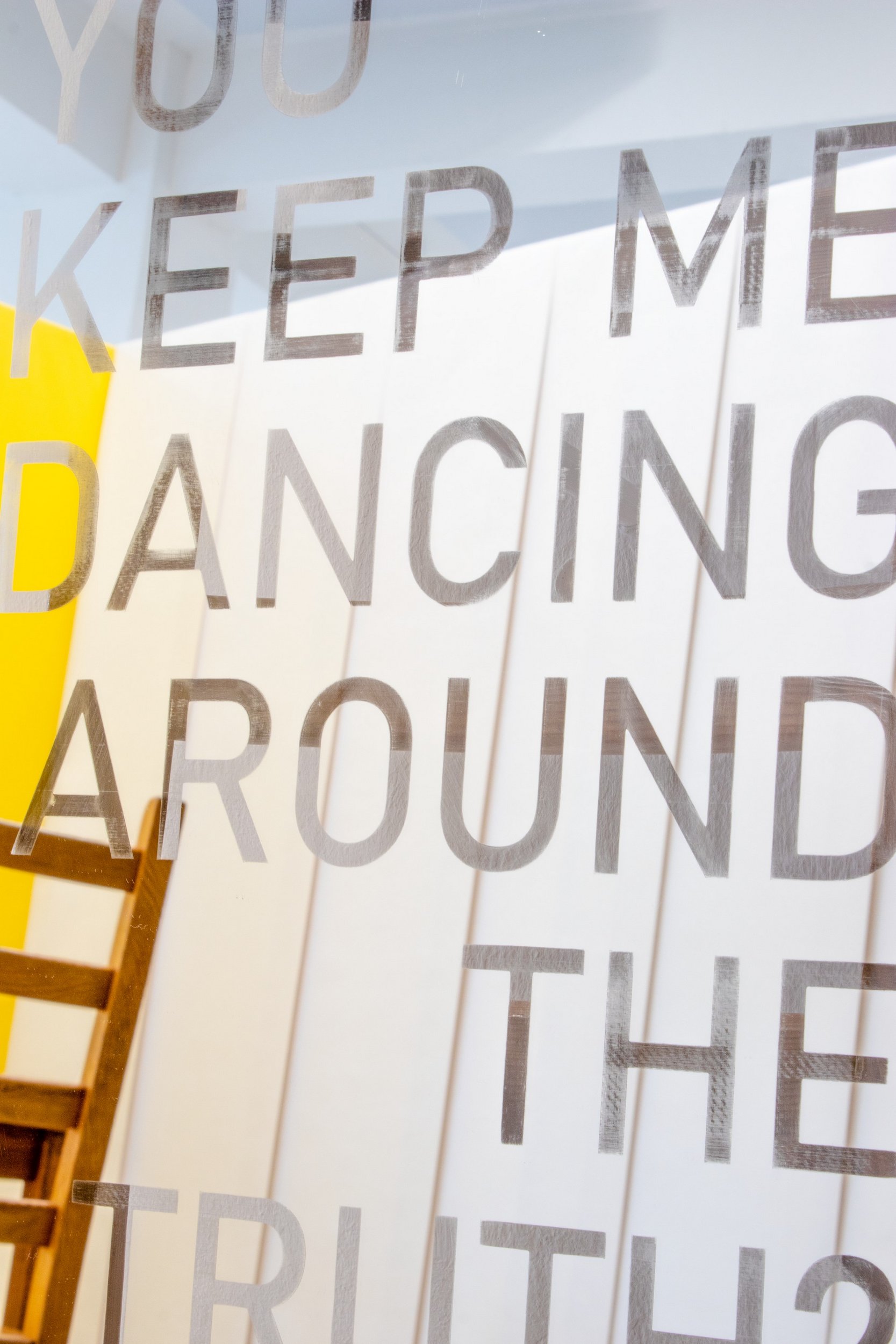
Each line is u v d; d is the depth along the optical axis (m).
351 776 1.24
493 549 1.24
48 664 1.34
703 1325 1.07
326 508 1.30
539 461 1.25
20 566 1.36
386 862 1.22
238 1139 1.20
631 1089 1.12
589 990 1.14
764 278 1.19
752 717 1.15
